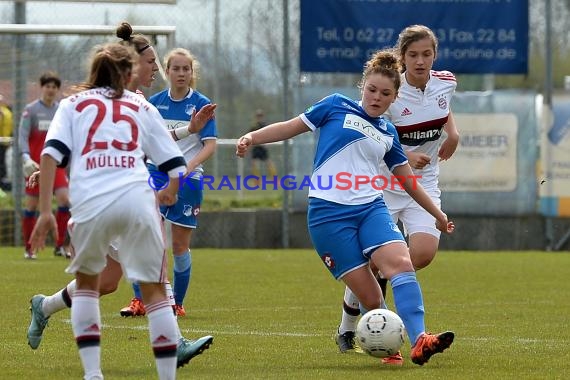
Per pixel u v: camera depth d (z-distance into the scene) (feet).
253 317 81.15
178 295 82.02
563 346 66.49
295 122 59.26
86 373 48.01
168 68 81.20
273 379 53.42
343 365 58.54
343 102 59.52
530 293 100.58
